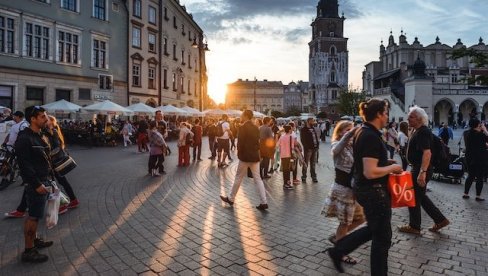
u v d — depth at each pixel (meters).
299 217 7.61
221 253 5.58
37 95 28.00
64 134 26.19
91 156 18.52
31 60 27.12
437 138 6.80
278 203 8.88
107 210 7.96
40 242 5.73
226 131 15.45
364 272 4.95
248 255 5.51
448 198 9.79
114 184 10.97
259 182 8.28
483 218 7.71
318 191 10.49
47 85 28.41
